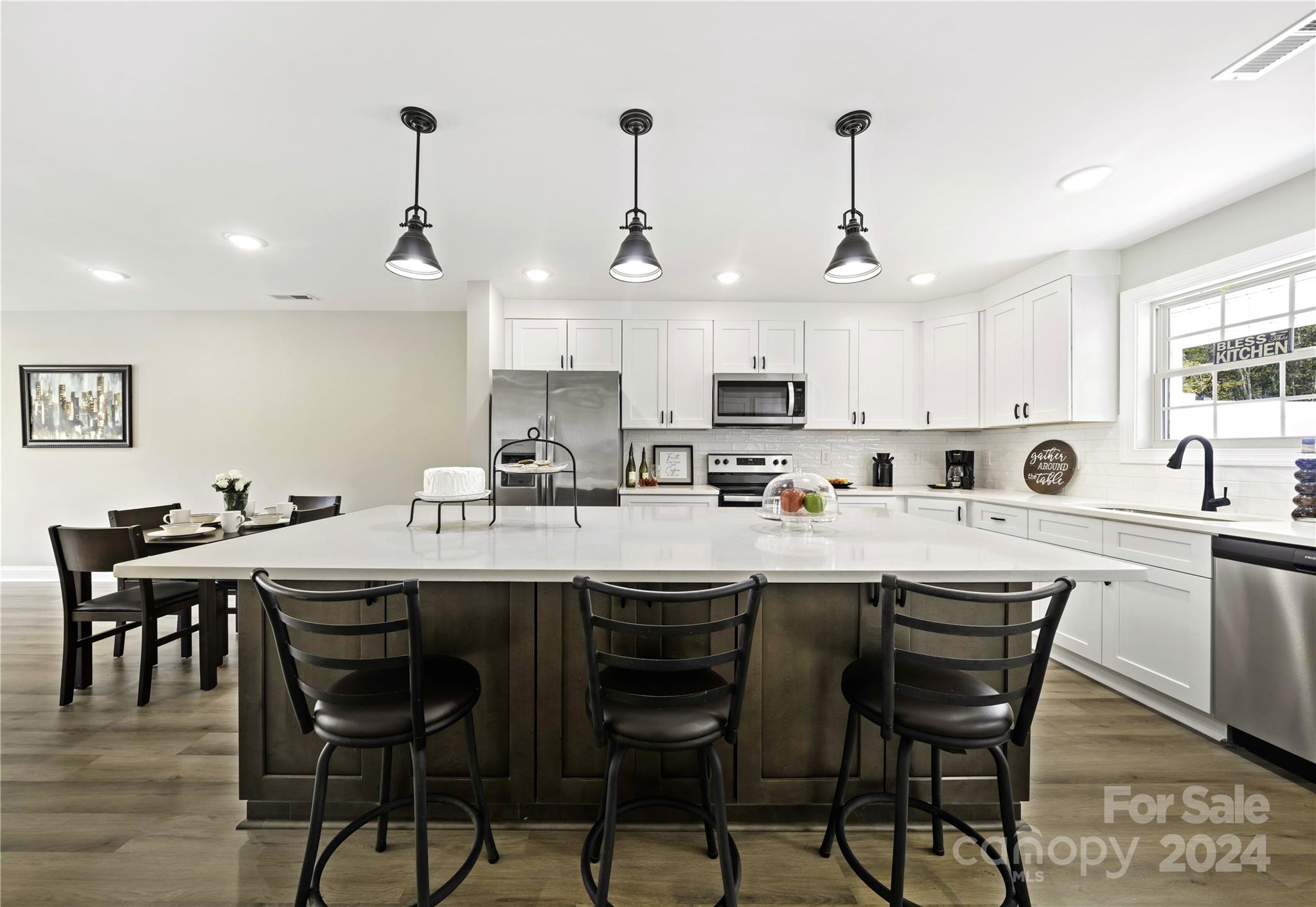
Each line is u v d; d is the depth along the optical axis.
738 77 1.65
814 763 1.61
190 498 4.51
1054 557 1.45
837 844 1.51
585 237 2.91
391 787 1.61
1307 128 1.90
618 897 1.36
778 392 4.05
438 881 1.41
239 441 4.53
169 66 1.59
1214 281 2.58
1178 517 2.59
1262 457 2.38
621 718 1.18
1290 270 2.36
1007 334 3.57
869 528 1.99
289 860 1.48
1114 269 3.07
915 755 1.62
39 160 2.12
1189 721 2.22
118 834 1.57
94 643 3.17
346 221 2.70
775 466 4.41
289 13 1.40
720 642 1.58
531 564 1.36
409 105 1.78
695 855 1.50
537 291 3.89
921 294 3.93
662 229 2.79
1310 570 1.77
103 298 4.10
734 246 3.01
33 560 4.47
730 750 1.60
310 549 1.57
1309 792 1.79
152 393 4.49
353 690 1.30
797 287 3.78
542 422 3.72
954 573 1.30
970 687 1.31
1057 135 1.95
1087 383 3.07
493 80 1.66
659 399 4.11
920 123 1.88
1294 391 2.36
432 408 4.57
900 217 2.65
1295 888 1.41
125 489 4.49
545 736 1.60
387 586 1.11
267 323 4.53
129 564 1.36
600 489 3.74
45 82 1.66
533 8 1.39
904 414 4.13
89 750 2.01
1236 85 1.67
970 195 2.41
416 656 1.14
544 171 2.21
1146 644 2.36
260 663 1.60
